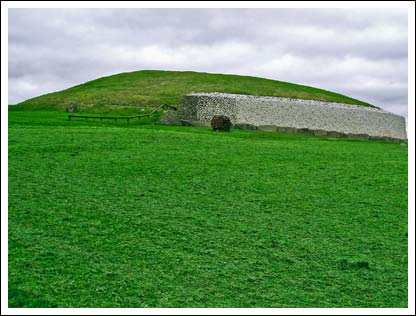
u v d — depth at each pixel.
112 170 25.78
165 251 16.56
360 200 23.11
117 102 67.31
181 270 15.31
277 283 14.84
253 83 81.75
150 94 71.69
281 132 48.69
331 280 15.22
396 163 31.38
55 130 35.94
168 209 20.56
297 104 55.34
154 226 18.64
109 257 15.91
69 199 21.02
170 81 82.75
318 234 18.78
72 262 15.41
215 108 53.25
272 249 17.19
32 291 13.59
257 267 15.77
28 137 32.34
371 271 15.92
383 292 14.63
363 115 58.72
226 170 27.22
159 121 47.53
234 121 52.38
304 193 23.81
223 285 14.55
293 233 18.75
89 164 26.62
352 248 17.62
